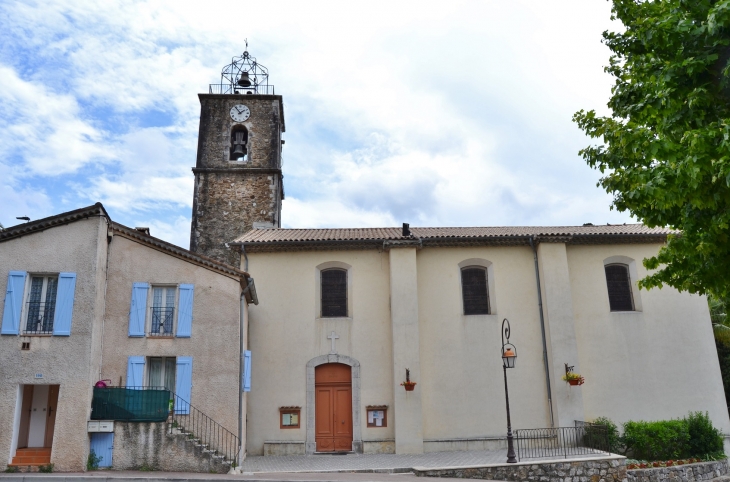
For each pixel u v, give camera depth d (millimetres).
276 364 18734
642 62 9047
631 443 17672
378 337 19172
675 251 9391
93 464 13719
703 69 7840
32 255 14555
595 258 20484
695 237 8945
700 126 7887
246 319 17906
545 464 14977
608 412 19031
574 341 19094
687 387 19531
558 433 18219
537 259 20156
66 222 14852
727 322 10266
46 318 14375
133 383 15016
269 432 18156
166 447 13969
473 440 18391
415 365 18484
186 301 15812
